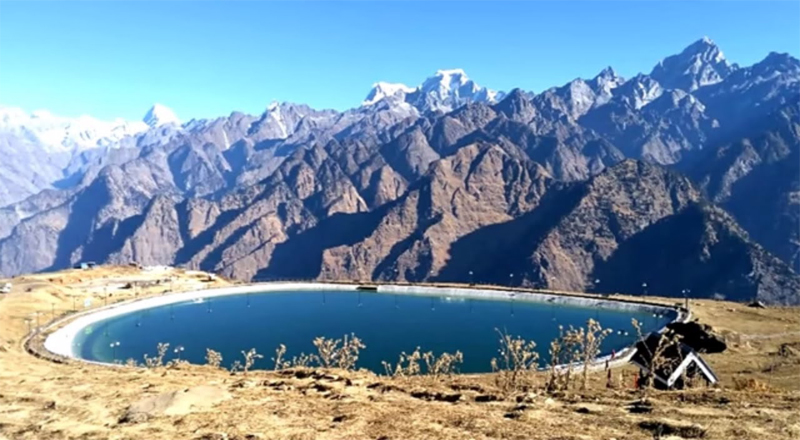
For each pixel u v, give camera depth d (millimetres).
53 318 130625
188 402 24156
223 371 40781
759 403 22672
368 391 27078
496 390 27578
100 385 31391
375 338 123500
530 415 21438
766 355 67562
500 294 176625
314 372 34062
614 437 18594
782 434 18406
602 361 70500
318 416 22141
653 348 41656
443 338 122812
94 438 20609
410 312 157250
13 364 51594
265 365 102625
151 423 21922
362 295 186875
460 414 21797
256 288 191000
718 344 71562
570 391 27016
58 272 195500
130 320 145125
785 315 111062
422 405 23594
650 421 19984
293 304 171500
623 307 149625
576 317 144875
